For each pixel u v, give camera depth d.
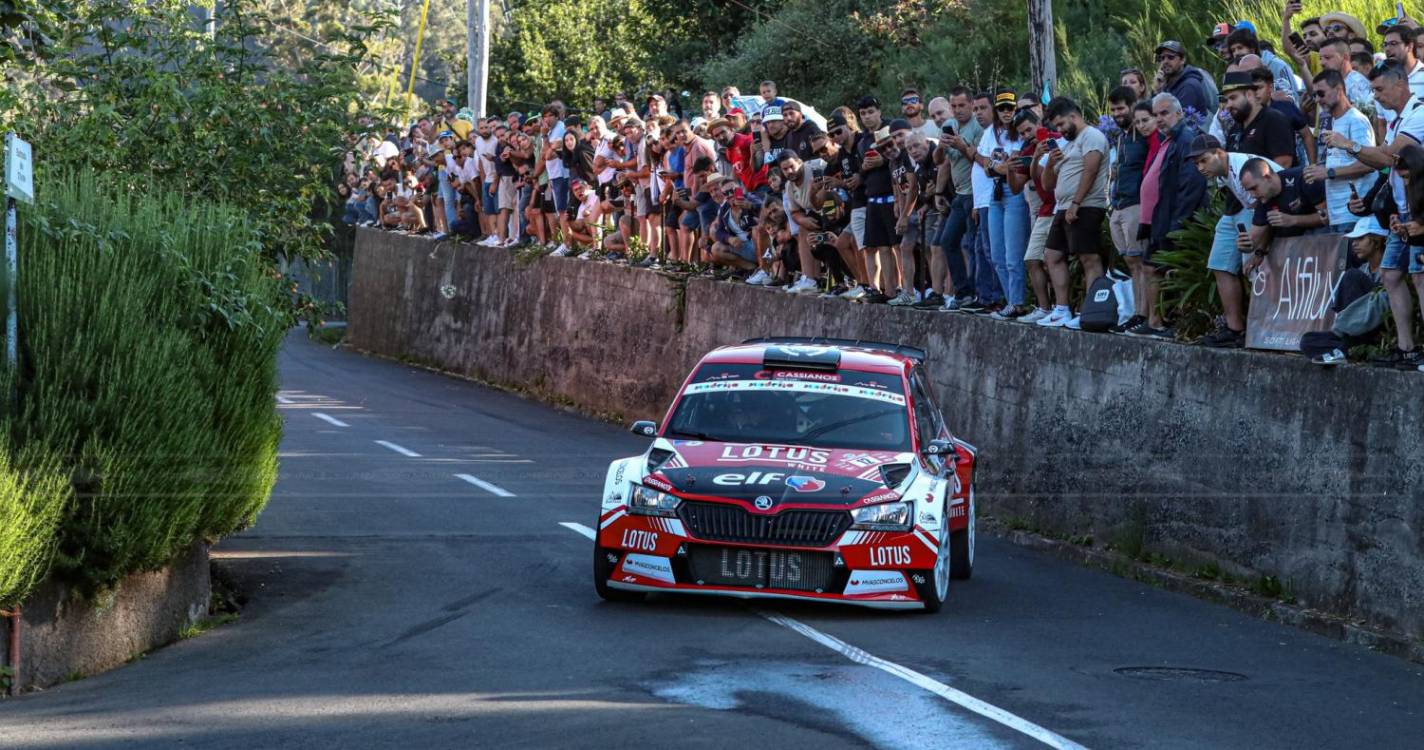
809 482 17.69
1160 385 22.27
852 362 20.16
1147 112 23.00
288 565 20.73
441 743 11.99
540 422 42.31
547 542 22.55
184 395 16.19
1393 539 17.38
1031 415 25.86
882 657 15.38
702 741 12.05
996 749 12.02
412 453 33.66
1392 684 15.18
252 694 13.76
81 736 12.24
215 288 17.45
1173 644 16.84
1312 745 12.58
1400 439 17.33
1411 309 17.84
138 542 15.12
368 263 69.50
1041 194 25.52
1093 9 42.00
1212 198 23.92
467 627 16.77
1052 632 17.23
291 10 59.41
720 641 15.98
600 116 45.31
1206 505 21.00
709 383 20.03
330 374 56.75
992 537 25.69
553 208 50.22
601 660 15.04
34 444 14.22
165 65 23.16
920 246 31.27
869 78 50.44
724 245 38.28
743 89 53.31
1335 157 19.27
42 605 14.23
